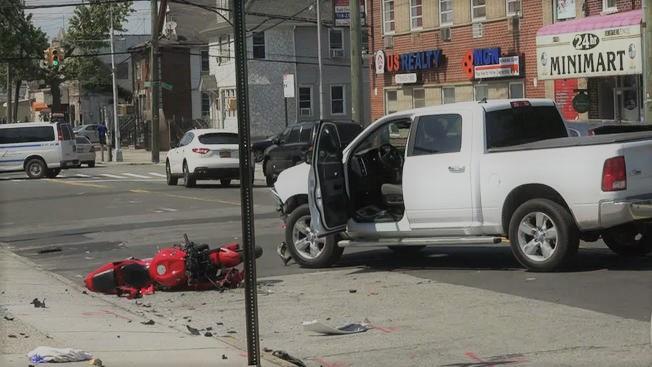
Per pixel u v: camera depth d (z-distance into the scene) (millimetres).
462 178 10367
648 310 8023
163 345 7254
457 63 29141
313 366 6695
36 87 98188
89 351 6906
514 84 26969
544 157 9859
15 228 17500
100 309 9172
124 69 78500
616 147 9508
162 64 61688
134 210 19906
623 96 23062
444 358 6762
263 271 11555
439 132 10641
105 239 15305
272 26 48500
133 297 10000
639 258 10938
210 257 10367
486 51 27469
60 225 17688
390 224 10961
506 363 6508
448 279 10227
